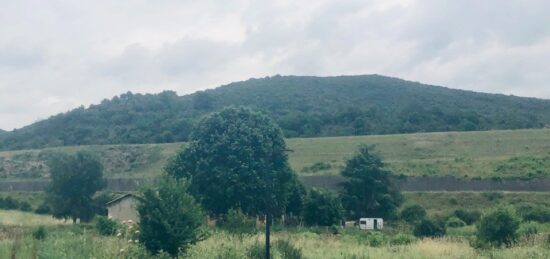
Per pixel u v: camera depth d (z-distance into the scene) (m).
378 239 41.66
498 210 37.31
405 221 71.12
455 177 84.56
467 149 99.94
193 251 24.84
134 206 25.38
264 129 64.81
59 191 75.50
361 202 73.06
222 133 63.47
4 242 27.02
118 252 23.19
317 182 85.38
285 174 64.44
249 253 25.70
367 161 74.19
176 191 24.86
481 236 36.94
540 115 156.88
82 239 26.45
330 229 58.44
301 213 68.00
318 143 110.06
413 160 96.25
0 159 116.25
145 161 109.62
